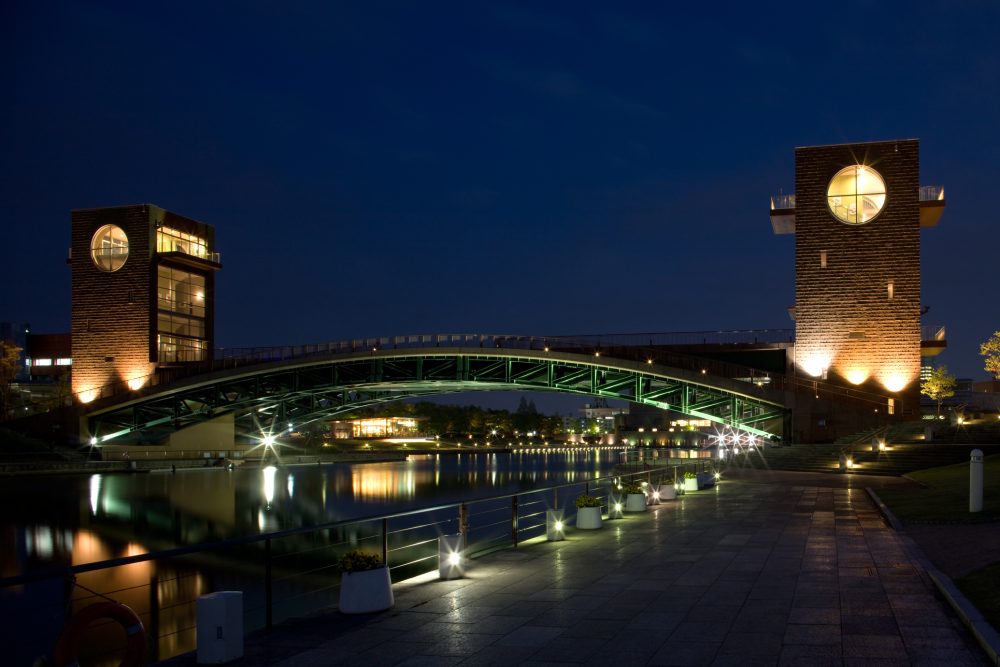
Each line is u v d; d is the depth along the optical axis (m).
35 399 121.12
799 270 75.50
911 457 54.09
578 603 14.23
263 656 11.34
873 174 74.50
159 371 93.75
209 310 105.31
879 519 26.08
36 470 80.00
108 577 42.97
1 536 54.06
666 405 83.19
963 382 150.38
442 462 161.38
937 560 17.53
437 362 90.50
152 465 92.94
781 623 12.38
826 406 72.00
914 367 72.56
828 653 10.68
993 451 52.09
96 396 94.38
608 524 26.28
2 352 103.12
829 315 74.69
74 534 55.16
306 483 94.25
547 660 10.77
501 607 14.04
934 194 75.44
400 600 14.77
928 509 26.48
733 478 50.38
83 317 96.12
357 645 11.79
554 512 22.69
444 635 12.23
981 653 10.51
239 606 11.31
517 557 19.55
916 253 73.25
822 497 35.25
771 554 19.23
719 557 18.98
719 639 11.58
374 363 91.31
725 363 78.69
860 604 13.50
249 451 114.88
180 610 36.41
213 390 94.06
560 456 196.38
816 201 75.50
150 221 95.50
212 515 65.50
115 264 95.81
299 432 189.12
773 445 75.56
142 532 56.84
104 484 77.69
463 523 18.67
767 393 73.62
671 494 35.22
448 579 16.70
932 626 11.93
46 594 37.00
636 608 13.73
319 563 47.53
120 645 30.70
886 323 73.50
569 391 87.88
